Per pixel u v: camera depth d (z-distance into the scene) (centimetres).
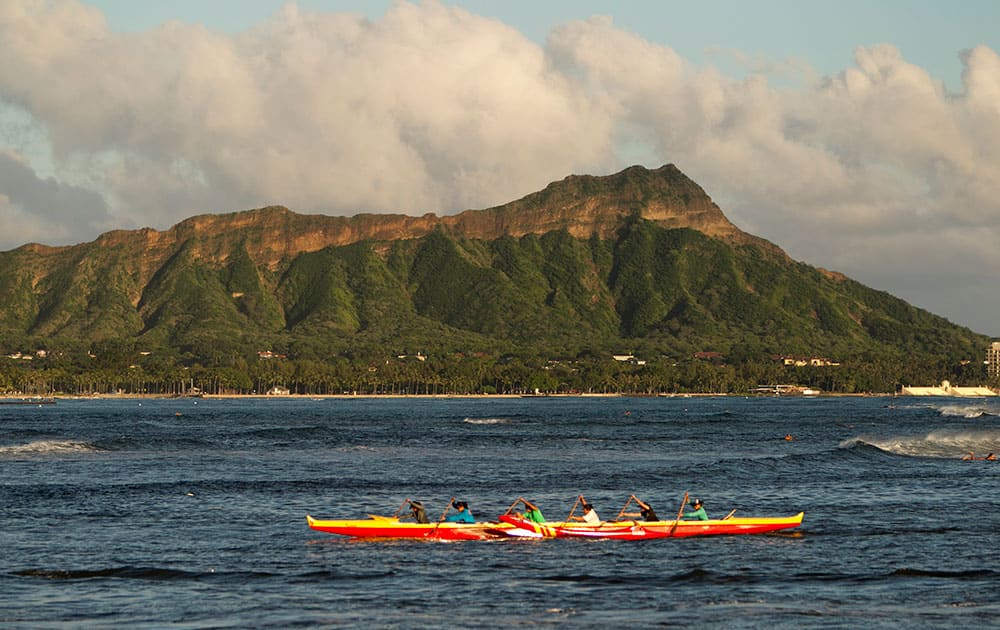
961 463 13150
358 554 6650
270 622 5019
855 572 6084
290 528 7688
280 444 17450
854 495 9625
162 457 14350
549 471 12244
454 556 6606
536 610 5247
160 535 7356
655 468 12588
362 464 13325
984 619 5056
